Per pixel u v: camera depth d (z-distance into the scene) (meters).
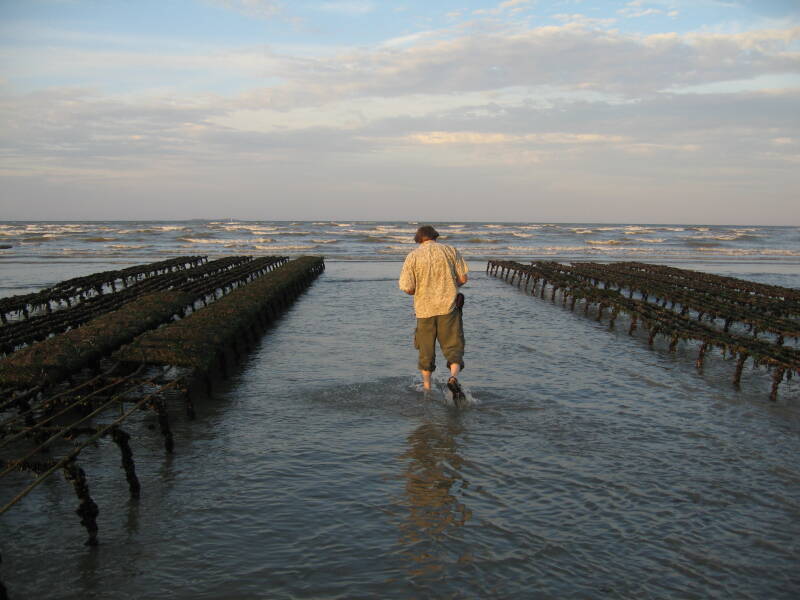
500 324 12.73
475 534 3.79
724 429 5.91
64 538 3.71
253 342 9.93
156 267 24.58
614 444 5.41
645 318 10.98
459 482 4.55
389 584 3.26
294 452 5.15
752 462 5.04
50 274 26.08
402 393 7.00
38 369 5.71
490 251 48.22
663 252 48.91
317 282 22.62
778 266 36.19
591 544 3.69
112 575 3.32
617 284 19.97
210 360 6.69
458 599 3.14
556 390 7.25
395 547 3.63
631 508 4.16
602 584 3.29
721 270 32.88
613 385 7.60
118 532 3.78
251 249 46.78
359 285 21.42
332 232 72.62
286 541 3.70
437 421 5.98
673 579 3.34
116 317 8.73
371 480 4.58
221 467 4.82
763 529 3.91
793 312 13.43
